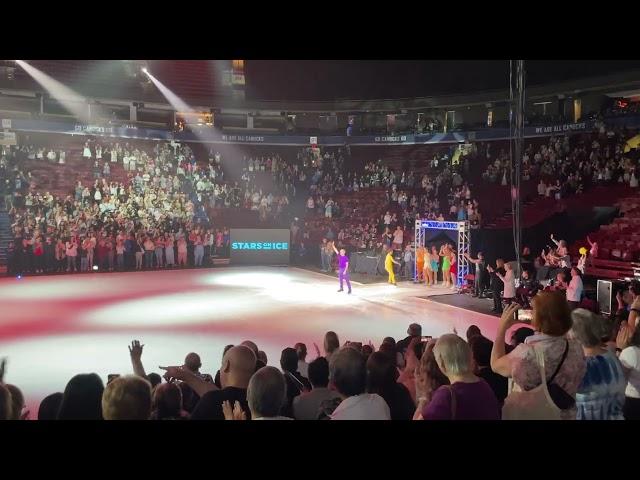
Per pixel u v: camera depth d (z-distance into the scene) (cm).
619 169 2869
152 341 1501
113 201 3328
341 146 4275
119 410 372
